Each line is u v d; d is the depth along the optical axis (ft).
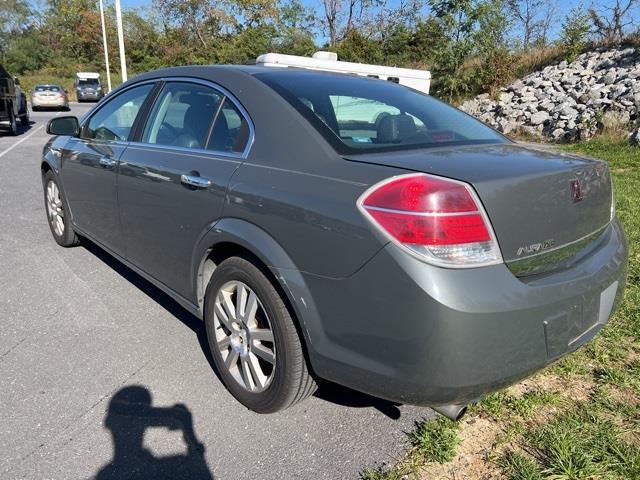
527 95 53.93
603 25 56.90
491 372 6.20
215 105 9.42
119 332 11.08
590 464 7.07
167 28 137.39
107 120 12.73
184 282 9.75
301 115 8.02
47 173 16.01
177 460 7.46
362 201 6.48
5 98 50.31
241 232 7.85
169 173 9.56
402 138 8.34
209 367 9.81
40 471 7.18
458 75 62.64
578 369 9.35
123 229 11.52
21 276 14.02
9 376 9.38
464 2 60.29
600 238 8.29
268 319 7.78
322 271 6.81
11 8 205.05
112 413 8.43
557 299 6.64
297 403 8.13
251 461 7.45
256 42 114.73
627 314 11.10
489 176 6.41
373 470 7.23
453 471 7.14
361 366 6.67
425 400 6.39
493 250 6.25
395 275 6.13
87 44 190.29
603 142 39.32
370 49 87.56
